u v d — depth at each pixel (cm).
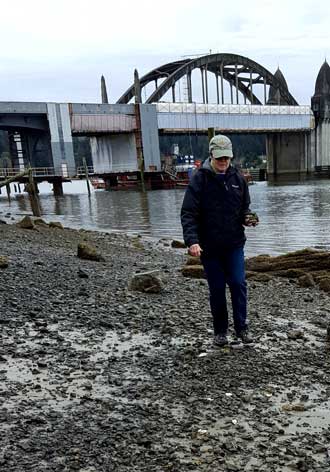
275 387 476
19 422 383
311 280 1059
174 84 8500
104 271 1055
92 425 385
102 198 5381
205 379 487
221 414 417
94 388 454
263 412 425
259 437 383
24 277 886
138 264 1269
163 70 9206
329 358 562
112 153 7400
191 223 534
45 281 870
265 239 1962
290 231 2195
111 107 6788
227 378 491
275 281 1112
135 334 615
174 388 463
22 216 3247
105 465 334
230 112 7988
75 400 427
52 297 762
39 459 337
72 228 2638
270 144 10112
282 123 8844
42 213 3697
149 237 2214
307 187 6066
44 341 571
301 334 641
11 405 411
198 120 7606
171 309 739
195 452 356
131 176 7194
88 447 354
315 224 2431
